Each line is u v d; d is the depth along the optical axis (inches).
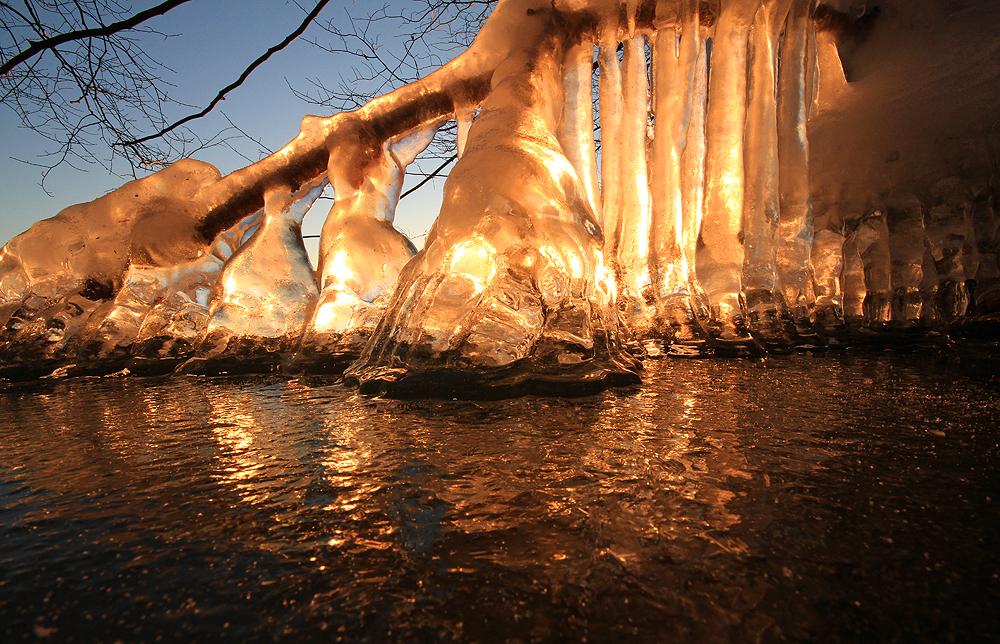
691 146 124.2
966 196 114.3
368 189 128.1
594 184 122.8
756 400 66.4
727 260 120.1
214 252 143.0
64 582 29.0
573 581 26.9
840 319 120.5
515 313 84.0
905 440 48.6
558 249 88.6
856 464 42.7
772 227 120.3
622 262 123.2
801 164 121.8
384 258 121.7
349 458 48.8
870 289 121.0
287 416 68.6
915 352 102.7
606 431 54.2
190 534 34.5
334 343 111.3
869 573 27.0
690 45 117.9
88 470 49.7
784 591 25.6
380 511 36.4
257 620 24.8
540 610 24.6
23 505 41.1
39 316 132.4
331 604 25.8
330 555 30.7
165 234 136.9
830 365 91.6
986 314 109.9
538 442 51.1
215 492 42.0
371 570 28.8
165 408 79.2
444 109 128.0
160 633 24.2
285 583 27.9
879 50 128.7
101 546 33.4
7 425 72.5
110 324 128.8
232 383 102.6
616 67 121.9
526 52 112.0
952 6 122.1
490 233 89.0
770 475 40.7
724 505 35.4
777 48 123.9
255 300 125.7
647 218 123.2
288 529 34.5
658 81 121.9
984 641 21.7
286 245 133.9
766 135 120.4
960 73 117.9
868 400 64.8
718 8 118.3
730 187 120.7
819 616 23.6
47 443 61.1
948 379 76.2
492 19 118.0
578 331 83.6
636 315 120.3
